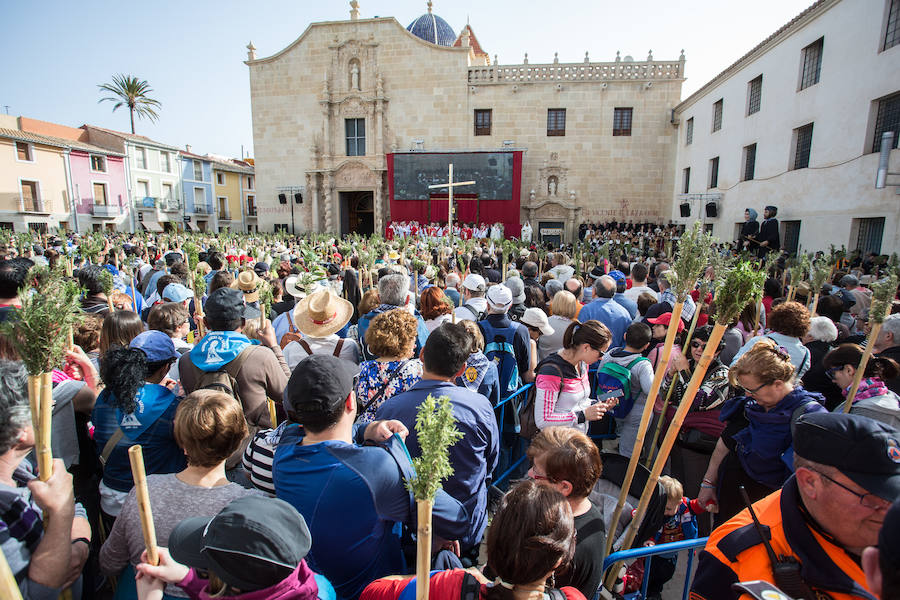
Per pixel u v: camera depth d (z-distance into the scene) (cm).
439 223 2897
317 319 420
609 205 2903
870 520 153
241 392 322
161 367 310
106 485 265
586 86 2852
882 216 1366
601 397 436
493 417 288
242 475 314
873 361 347
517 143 2931
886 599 115
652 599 312
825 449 159
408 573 275
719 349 393
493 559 157
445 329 286
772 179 1864
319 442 219
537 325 487
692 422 386
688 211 2494
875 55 1380
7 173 3184
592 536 223
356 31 2970
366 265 794
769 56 1886
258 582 145
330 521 209
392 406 283
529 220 2969
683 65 2752
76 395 290
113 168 3856
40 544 174
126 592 203
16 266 438
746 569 176
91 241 1079
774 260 725
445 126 2967
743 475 321
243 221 5184
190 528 166
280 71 3081
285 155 3130
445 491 267
